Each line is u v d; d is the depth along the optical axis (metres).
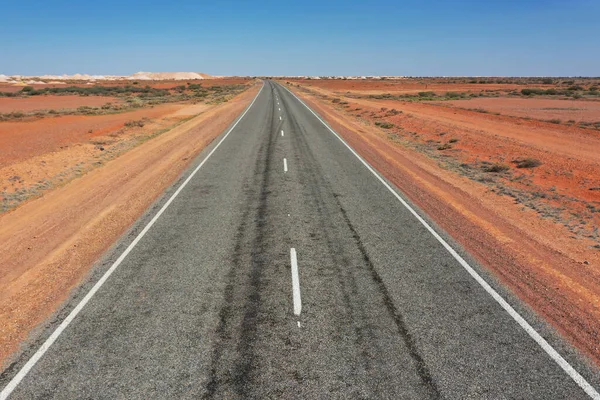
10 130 24.69
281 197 10.77
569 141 19.98
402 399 3.92
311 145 19.03
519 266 6.79
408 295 5.83
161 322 5.23
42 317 5.46
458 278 6.34
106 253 7.44
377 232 8.27
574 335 4.96
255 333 4.96
